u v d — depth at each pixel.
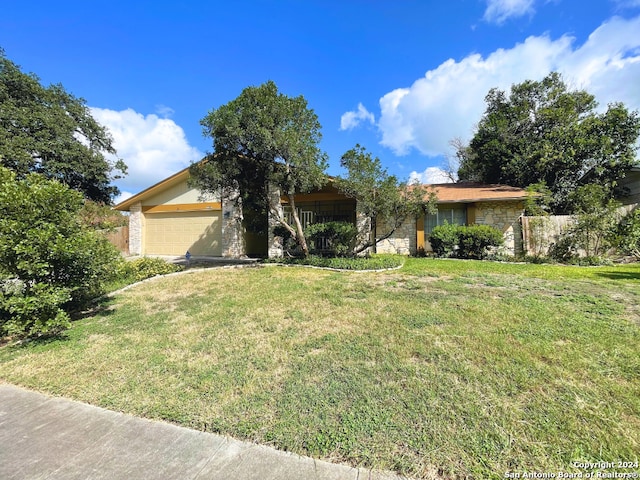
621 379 2.70
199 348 3.74
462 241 11.69
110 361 3.47
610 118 13.18
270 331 4.22
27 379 3.13
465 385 2.70
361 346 3.58
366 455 1.96
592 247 10.45
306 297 5.91
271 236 13.07
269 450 2.05
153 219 17.39
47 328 4.13
